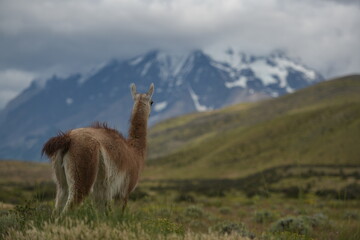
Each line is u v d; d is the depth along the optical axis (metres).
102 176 12.68
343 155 192.88
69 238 8.74
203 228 26.03
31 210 11.60
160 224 12.10
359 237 16.83
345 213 34.31
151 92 16.92
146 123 16.44
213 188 113.25
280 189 91.06
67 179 11.78
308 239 16.33
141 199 25.83
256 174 177.50
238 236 10.13
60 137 11.91
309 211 39.03
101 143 12.61
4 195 38.88
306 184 98.88
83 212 10.61
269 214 35.19
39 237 8.75
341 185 93.31
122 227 9.57
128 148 14.44
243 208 50.50
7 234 9.75
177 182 189.25
